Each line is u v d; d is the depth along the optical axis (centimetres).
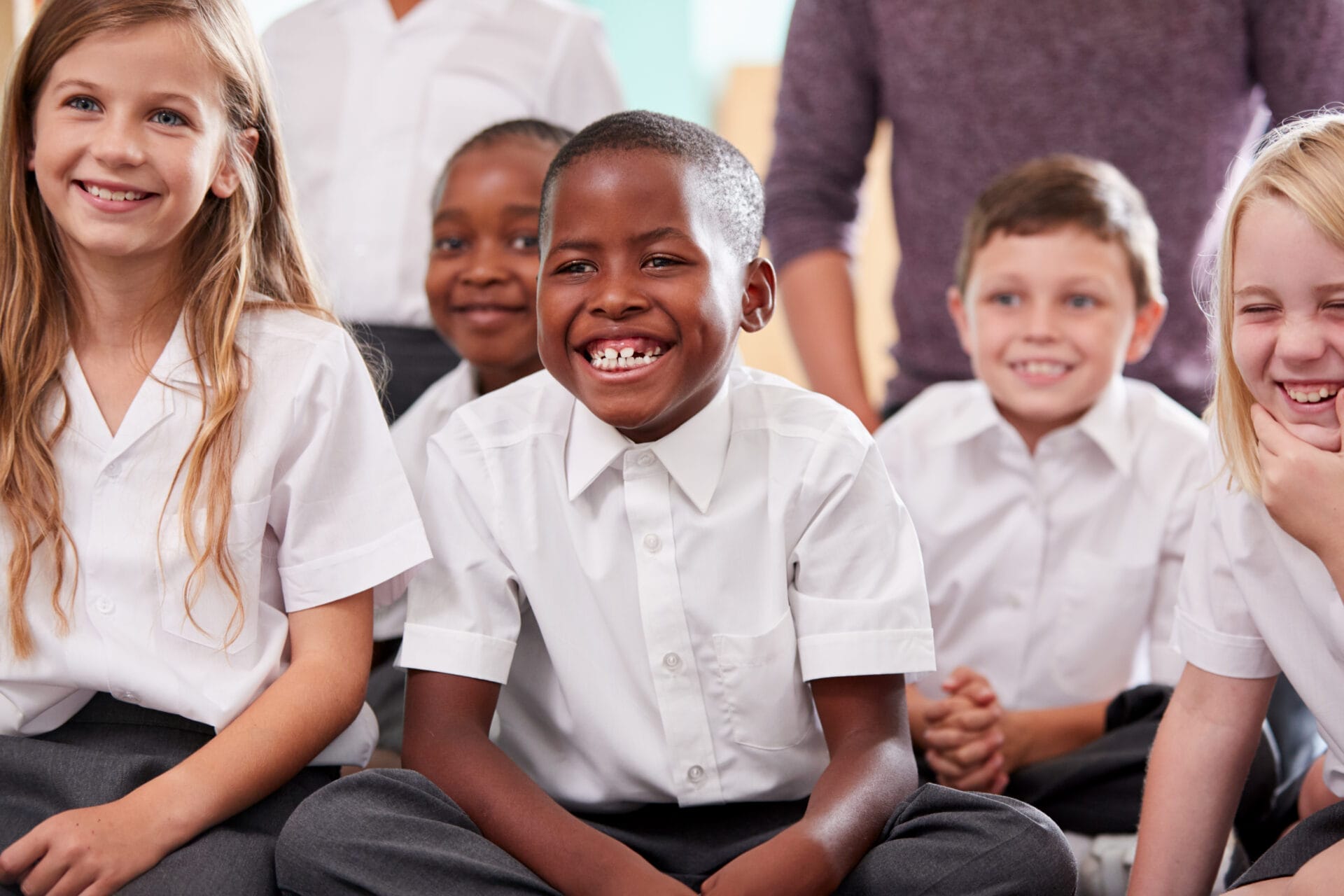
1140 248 186
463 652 138
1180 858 138
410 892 119
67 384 139
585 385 134
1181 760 139
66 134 132
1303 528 123
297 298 155
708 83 395
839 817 125
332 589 139
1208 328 206
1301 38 200
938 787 126
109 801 127
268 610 139
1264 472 125
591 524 141
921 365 218
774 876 118
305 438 140
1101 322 181
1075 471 184
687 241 133
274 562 142
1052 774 164
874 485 142
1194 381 210
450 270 187
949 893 120
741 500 141
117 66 132
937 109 212
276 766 129
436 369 219
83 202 132
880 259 379
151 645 135
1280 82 203
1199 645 140
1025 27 205
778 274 229
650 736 139
